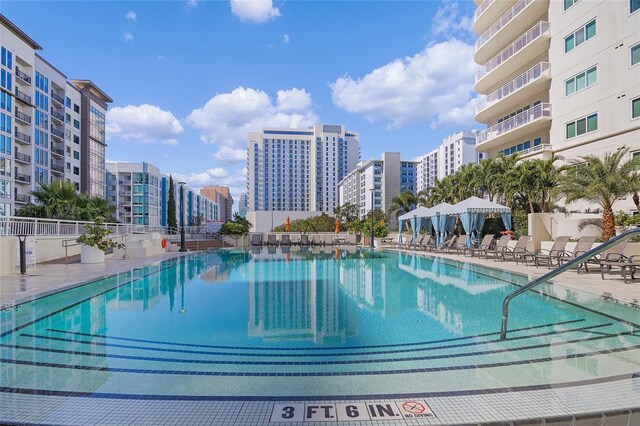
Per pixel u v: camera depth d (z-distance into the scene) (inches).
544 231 699.4
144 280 429.7
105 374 148.2
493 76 1189.1
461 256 706.8
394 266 577.3
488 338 197.5
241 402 120.8
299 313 262.5
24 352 177.9
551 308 268.2
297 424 106.1
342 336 204.8
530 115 999.6
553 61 944.9
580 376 141.0
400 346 185.8
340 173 5935.0
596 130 814.5
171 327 225.5
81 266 539.5
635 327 212.2
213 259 728.3
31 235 530.9
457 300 306.8
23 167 1745.8
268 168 5664.4
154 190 3299.7
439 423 106.0
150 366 157.9
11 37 1612.9
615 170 563.5
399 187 4493.1
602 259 384.5
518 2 1051.3
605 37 790.5
